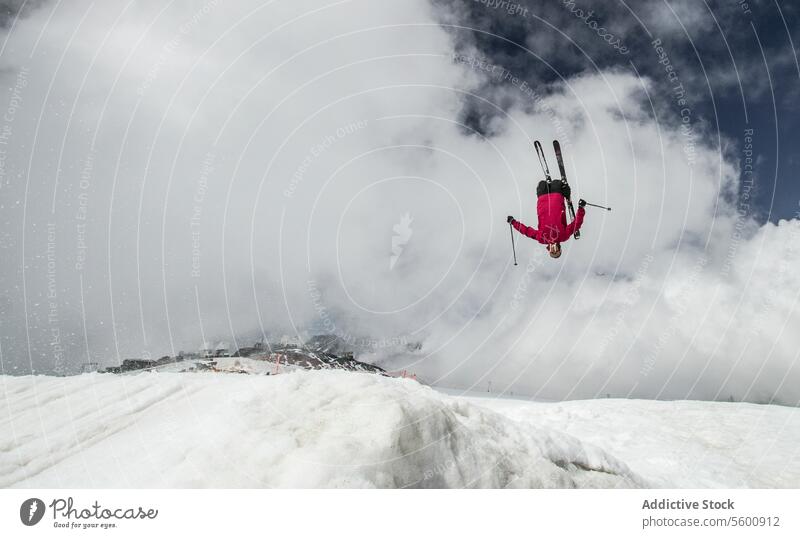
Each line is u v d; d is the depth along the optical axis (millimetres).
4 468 4348
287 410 4250
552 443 5258
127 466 4062
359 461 3719
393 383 4969
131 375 6664
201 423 4477
